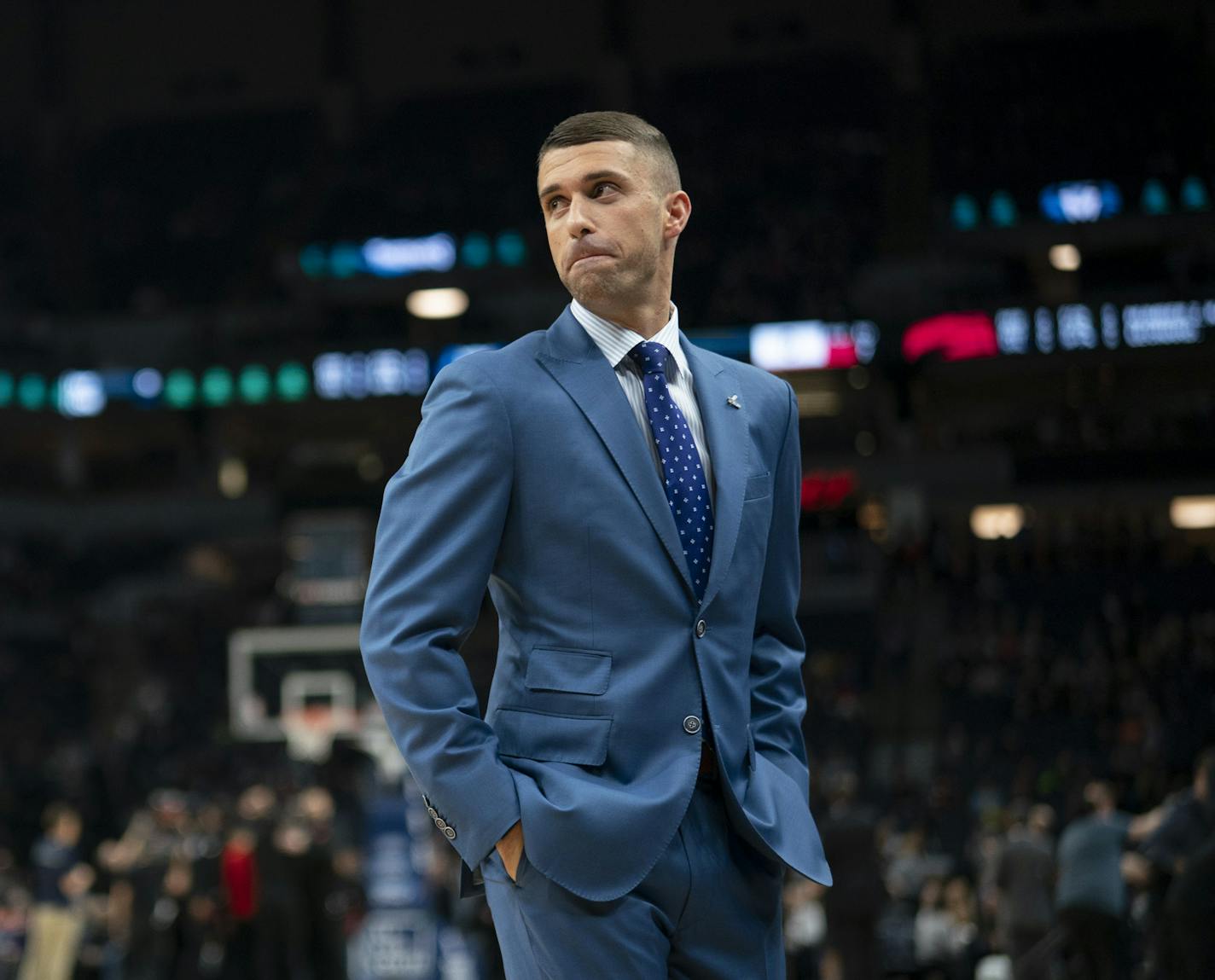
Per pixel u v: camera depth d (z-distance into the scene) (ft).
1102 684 151.53
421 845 65.21
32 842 129.70
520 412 13.21
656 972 12.41
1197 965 34.35
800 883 68.03
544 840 12.11
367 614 13.02
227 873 63.98
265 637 87.51
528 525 13.15
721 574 13.19
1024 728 148.46
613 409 13.34
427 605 12.73
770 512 13.97
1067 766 127.85
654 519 13.05
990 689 156.97
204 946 66.18
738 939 12.96
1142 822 46.88
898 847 95.50
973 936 69.77
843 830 54.19
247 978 64.64
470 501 12.97
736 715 13.12
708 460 13.78
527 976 12.88
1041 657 161.17
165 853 67.92
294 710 86.69
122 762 159.43
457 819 12.35
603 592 12.96
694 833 12.76
